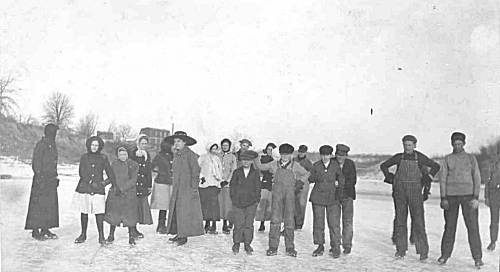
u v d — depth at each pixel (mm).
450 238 6289
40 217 6805
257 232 7887
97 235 7105
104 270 5656
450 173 6379
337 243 6430
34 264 5832
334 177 6531
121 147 7035
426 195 6484
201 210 7098
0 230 6629
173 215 6984
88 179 6680
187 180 6996
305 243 7070
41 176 6957
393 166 6926
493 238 6742
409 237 6789
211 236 7547
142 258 6113
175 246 6801
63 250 6348
